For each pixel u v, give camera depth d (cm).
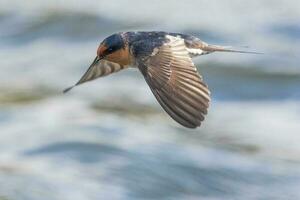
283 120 1784
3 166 1505
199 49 907
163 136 1655
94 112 1773
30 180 1453
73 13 2359
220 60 2083
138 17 2341
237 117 1802
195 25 2275
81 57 2139
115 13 2359
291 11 2314
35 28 2316
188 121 763
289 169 1565
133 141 1611
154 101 1841
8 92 1916
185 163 1542
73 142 1585
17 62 2123
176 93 785
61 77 2011
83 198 1409
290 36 2202
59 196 1412
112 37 906
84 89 1914
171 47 845
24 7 2412
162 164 1531
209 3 2391
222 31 2231
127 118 1748
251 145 1661
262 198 1475
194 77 800
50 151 1559
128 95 1875
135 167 1510
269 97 1922
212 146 1638
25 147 1577
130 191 1445
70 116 1741
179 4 2394
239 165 1566
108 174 1485
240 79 2002
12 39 2281
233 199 1473
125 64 911
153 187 1470
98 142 1588
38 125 1680
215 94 1944
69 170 1491
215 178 1519
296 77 1995
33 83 1972
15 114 1752
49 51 2192
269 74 2019
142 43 864
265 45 2156
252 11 2330
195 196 1470
